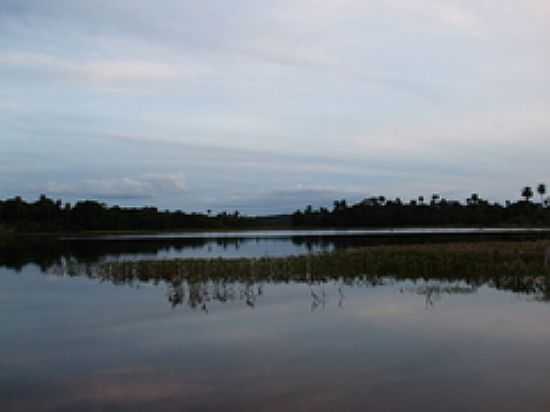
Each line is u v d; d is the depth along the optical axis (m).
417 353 11.41
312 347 12.09
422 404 8.47
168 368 10.67
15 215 127.75
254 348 12.11
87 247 58.12
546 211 137.38
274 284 23.02
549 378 9.62
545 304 17.11
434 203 156.50
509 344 12.05
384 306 17.22
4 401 8.95
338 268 26.78
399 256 29.30
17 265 34.72
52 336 13.77
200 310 17.22
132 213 145.38
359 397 8.82
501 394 8.87
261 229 168.50
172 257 40.78
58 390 9.48
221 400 8.82
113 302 19.25
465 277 24.14
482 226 136.00
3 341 13.23
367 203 161.38
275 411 8.31
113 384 9.76
